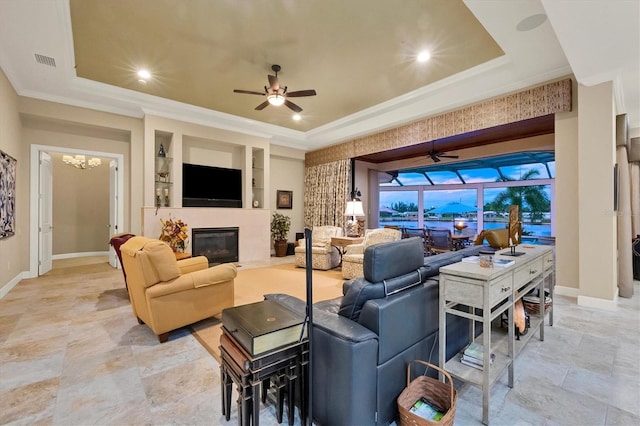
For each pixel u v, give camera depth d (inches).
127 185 218.1
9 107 156.4
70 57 140.9
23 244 184.7
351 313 61.8
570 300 140.9
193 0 105.7
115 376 77.8
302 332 57.8
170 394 70.4
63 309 128.2
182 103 206.1
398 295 63.3
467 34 124.8
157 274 97.3
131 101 192.9
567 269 147.7
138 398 68.8
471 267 67.8
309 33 124.7
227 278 112.2
